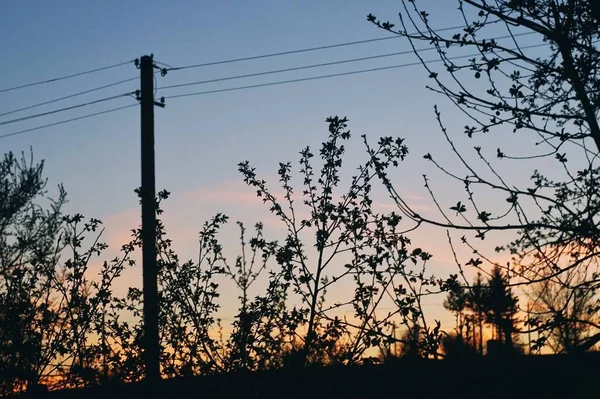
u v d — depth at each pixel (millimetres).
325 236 8148
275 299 8094
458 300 6133
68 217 8602
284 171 8477
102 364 8336
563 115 5945
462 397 6594
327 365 7715
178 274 8320
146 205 8742
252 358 8023
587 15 5980
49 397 8414
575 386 6102
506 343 6316
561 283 5902
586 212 5938
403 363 7051
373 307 7641
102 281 8461
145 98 12555
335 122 8352
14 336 8289
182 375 8219
